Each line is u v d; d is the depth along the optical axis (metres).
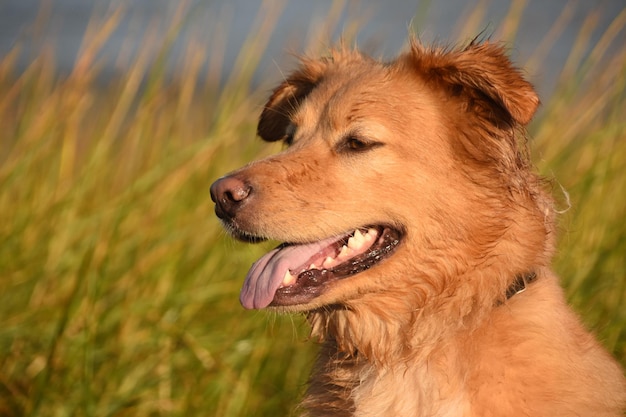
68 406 7.79
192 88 10.30
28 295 8.62
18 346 8.25
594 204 9.25
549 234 6.11
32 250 8.86
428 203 5.94
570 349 5.66
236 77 10.20
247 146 10.21
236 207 5.96
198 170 9.87
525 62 11.23
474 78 5.85
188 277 9.05
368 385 6.03
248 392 8.12
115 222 8.66
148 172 9.38
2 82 10.10
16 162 9.34
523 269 5.87
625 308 8.45
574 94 10.03
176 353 8.37
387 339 6.05
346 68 6.77
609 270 8.84
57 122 9.52
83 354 7.98
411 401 5.90
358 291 5.97
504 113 5.94
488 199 5.91
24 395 8.00
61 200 9.11
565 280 8.49
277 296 5.87
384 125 6.00
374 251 5.98
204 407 8.05
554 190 7.66
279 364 8.68
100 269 8.23
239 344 8.44
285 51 11.49
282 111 7.29
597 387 5.64
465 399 5.65
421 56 6.17
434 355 5.86
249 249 9.34
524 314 5.70
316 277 5.91
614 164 9.66
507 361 5.56
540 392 5.48
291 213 5.90
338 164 6.05
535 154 9.61
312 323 6.46
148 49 10.15
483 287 5.85
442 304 5.93
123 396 7.95
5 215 9.10
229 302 8.98
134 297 8.62
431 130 6.02
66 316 7.83
